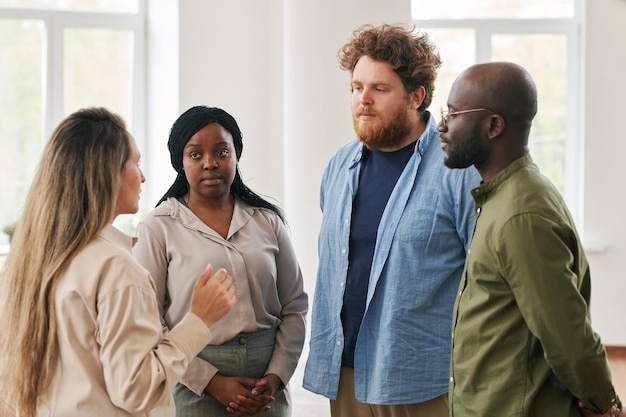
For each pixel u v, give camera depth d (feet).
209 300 7.90
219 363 9.38
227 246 9.48
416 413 9.04
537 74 23.22
